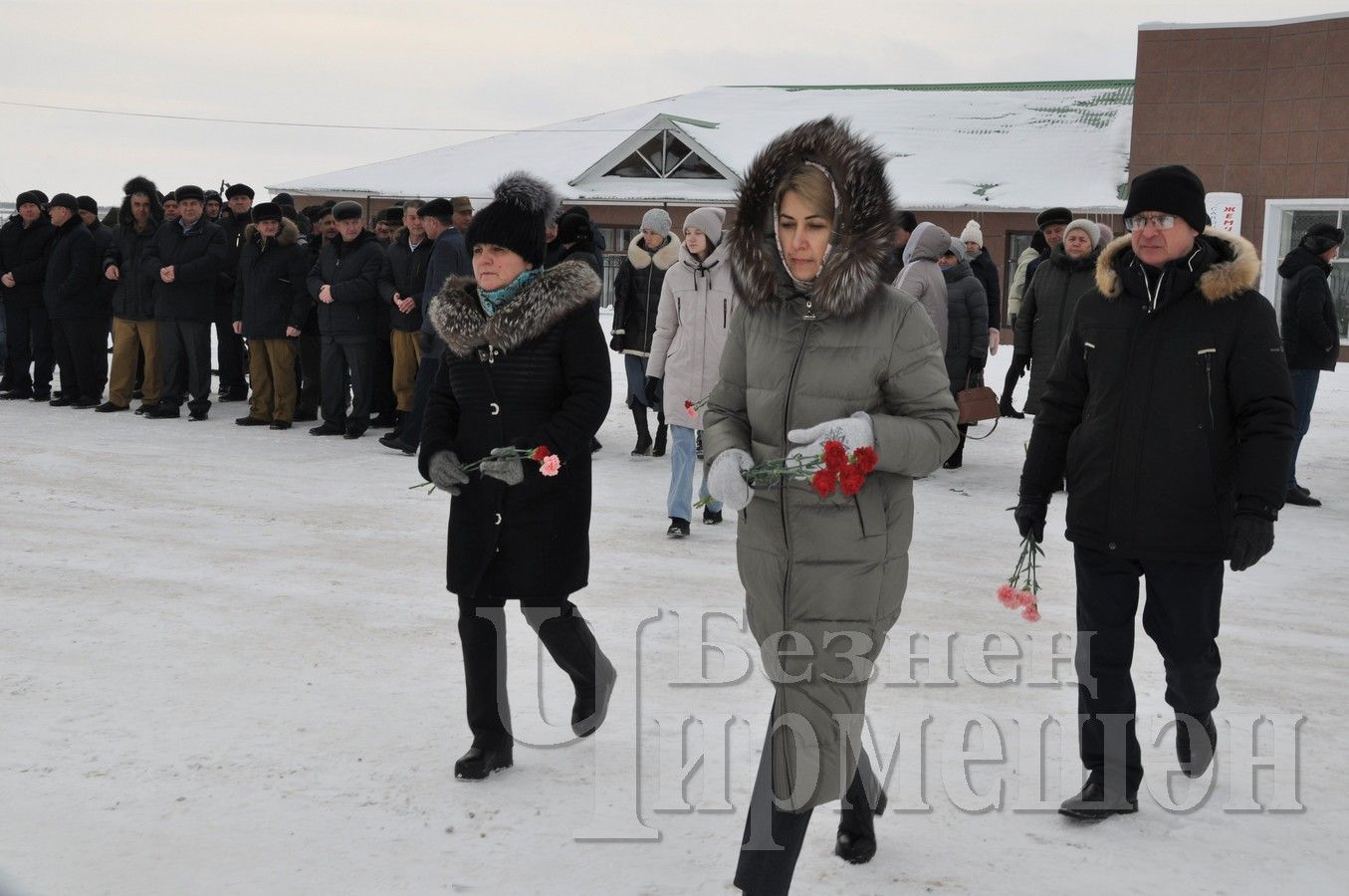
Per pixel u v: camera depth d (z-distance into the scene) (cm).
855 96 3916
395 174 3622
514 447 392
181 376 1225
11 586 603
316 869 333
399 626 550
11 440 1060
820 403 323
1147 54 2277
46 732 421
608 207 3331
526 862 340
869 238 313
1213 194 2169
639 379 1037
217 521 764
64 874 326
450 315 399
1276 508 350
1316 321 879
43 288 1327
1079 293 930
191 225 1193
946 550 734
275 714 442
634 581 638
